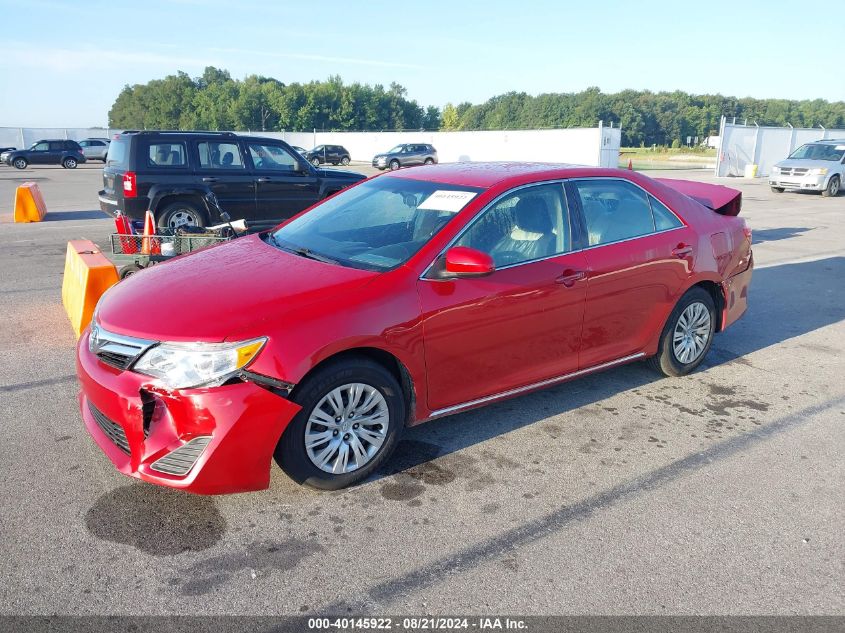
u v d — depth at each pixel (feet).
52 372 16.71
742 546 10.28
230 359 10.04
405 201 13.96
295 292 11.11
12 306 22.77
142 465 10.22
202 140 34.14
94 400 10.84
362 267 12.19
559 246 13.88
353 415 11.44
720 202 18.16
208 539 10.21
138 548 9.96
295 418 10.71
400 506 11.21
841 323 22.77
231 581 9.29
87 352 11.43
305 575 9.45
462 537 10.39
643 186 15.84
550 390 16.40
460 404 12.80
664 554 10.05
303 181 36.96
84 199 62.13
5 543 9.98
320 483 11.30
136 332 10.51
